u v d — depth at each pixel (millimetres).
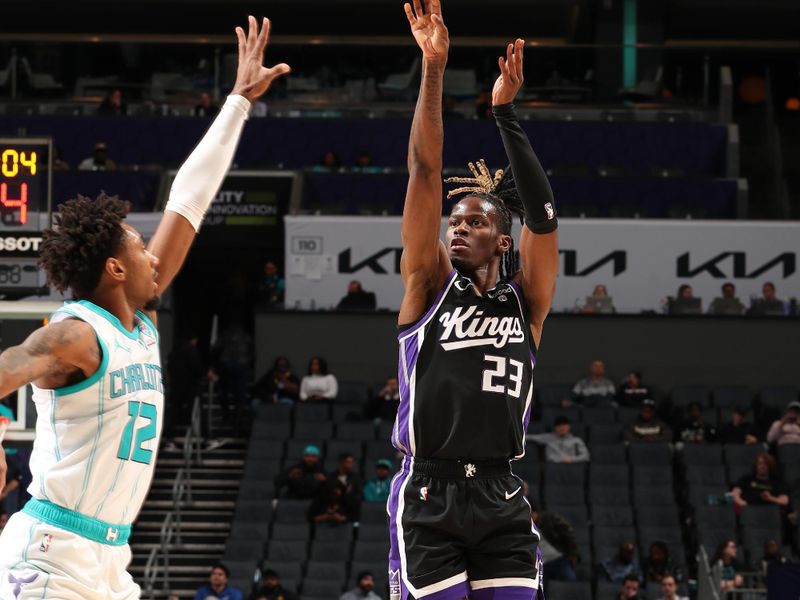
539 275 5742
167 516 21750
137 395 4715
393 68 31734
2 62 31500
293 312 26984
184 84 31672
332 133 30688
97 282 4723
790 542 20938
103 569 4695
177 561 21766
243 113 5570
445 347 5539
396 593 5582
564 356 27016
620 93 31656
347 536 20516
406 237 5676
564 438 22641
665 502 21766
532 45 31719
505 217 5758
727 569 18797
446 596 5426
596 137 30734
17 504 18500
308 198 29172
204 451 24391
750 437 23094
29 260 14008
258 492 22266
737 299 27125
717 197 29438
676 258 27703
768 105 35375
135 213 27234
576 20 37062
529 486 21719
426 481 5516
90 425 4617
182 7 37188
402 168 30406
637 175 30281
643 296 27688
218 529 22469
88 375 4598
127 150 30688
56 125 30734
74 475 4617
